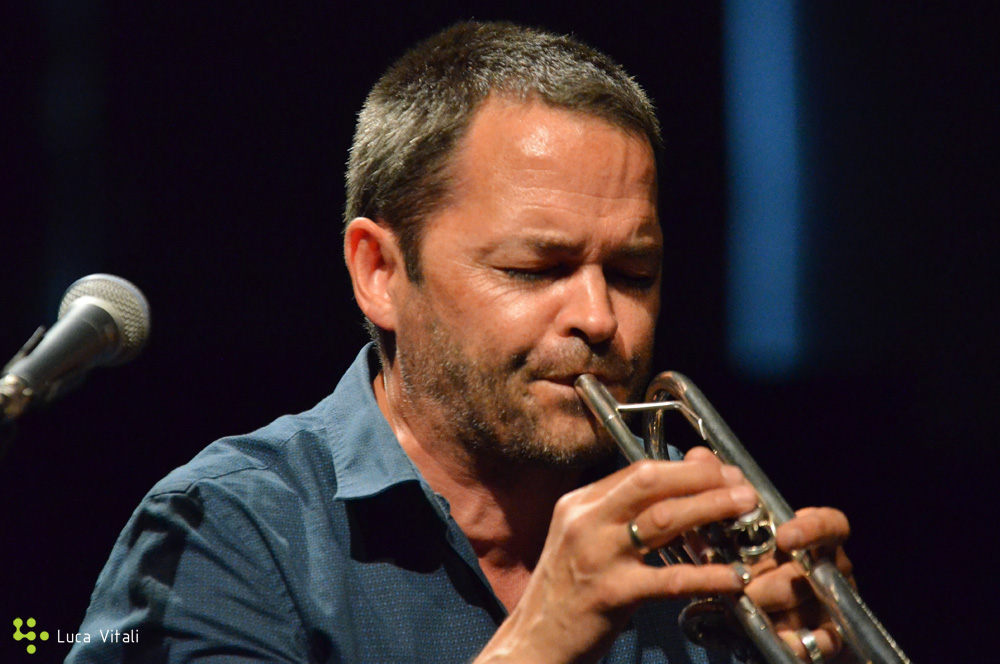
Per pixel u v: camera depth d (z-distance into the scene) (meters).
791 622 4.46
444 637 5.41
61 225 10.48
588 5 11.32
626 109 5.43
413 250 5.53
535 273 5.25
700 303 12.38
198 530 5.47
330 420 6.00
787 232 12.38
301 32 10.62
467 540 5.48
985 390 11.98
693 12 11.80
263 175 10.79
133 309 4.49
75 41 10.32
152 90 10.51
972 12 11.89
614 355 5.25
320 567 5.43
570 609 4.20
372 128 5.88
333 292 11.07
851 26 12.11
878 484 12.11
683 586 4.07
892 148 12.23
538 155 5.23
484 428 5.36
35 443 10.95
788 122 12.23
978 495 11.86
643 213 5.36
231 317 10.95
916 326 12.27
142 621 5.29
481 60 5.55
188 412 11.04
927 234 12.21
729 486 4.13
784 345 12.52
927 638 11.69
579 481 6.18
